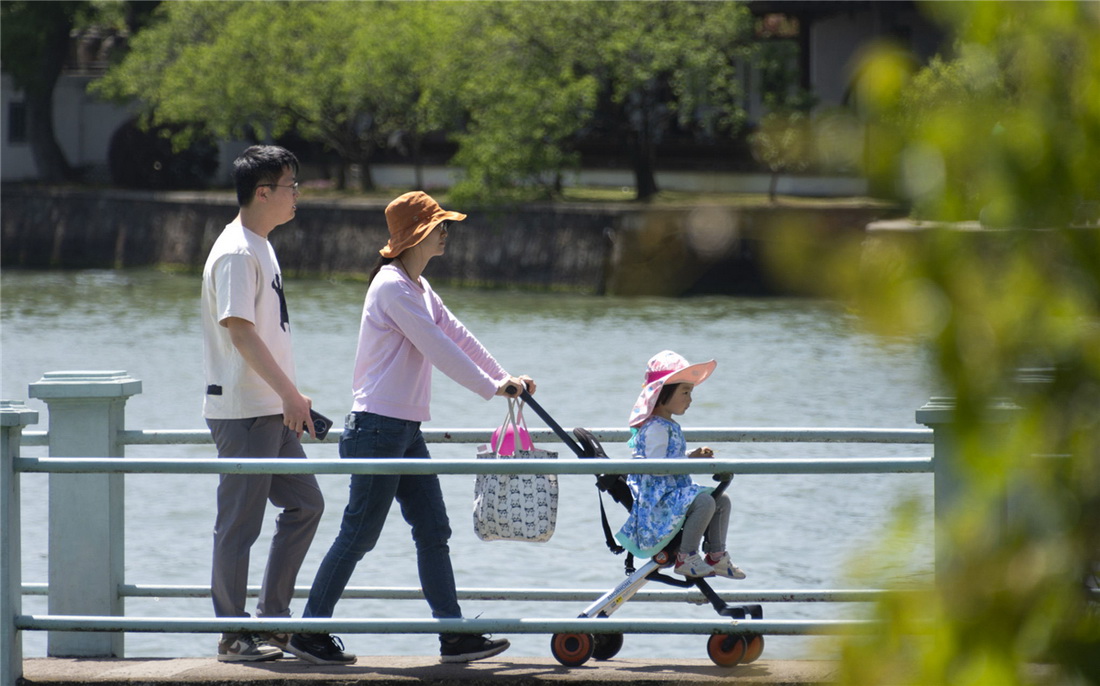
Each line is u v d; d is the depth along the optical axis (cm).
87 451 1773
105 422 1773
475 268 13675
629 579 1711
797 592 1731
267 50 15438
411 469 1457
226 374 1727
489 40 13638
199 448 5950
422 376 1703
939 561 463
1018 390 434
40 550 3947
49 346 9894
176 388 7950
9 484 1544
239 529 1727
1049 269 425
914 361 430
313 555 3900
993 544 453
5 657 1572
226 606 1727
